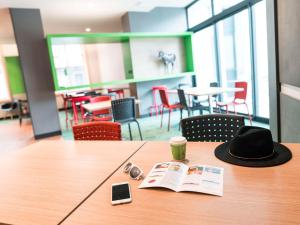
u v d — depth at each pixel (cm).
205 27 592
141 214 76
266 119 440
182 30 659
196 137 162
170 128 489
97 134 186
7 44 843
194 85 680
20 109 698
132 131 491
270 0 230
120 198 86
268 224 66
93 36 520
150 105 641
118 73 858
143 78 586
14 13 466
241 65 518
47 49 498
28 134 561
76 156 138
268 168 98
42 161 135
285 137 224
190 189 88
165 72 643
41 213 83
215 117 160
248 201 77
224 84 555
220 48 547
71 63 970
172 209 77
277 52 229
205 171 100
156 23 624
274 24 226
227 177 94
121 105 368
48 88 508
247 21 455
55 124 523
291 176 90
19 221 79
